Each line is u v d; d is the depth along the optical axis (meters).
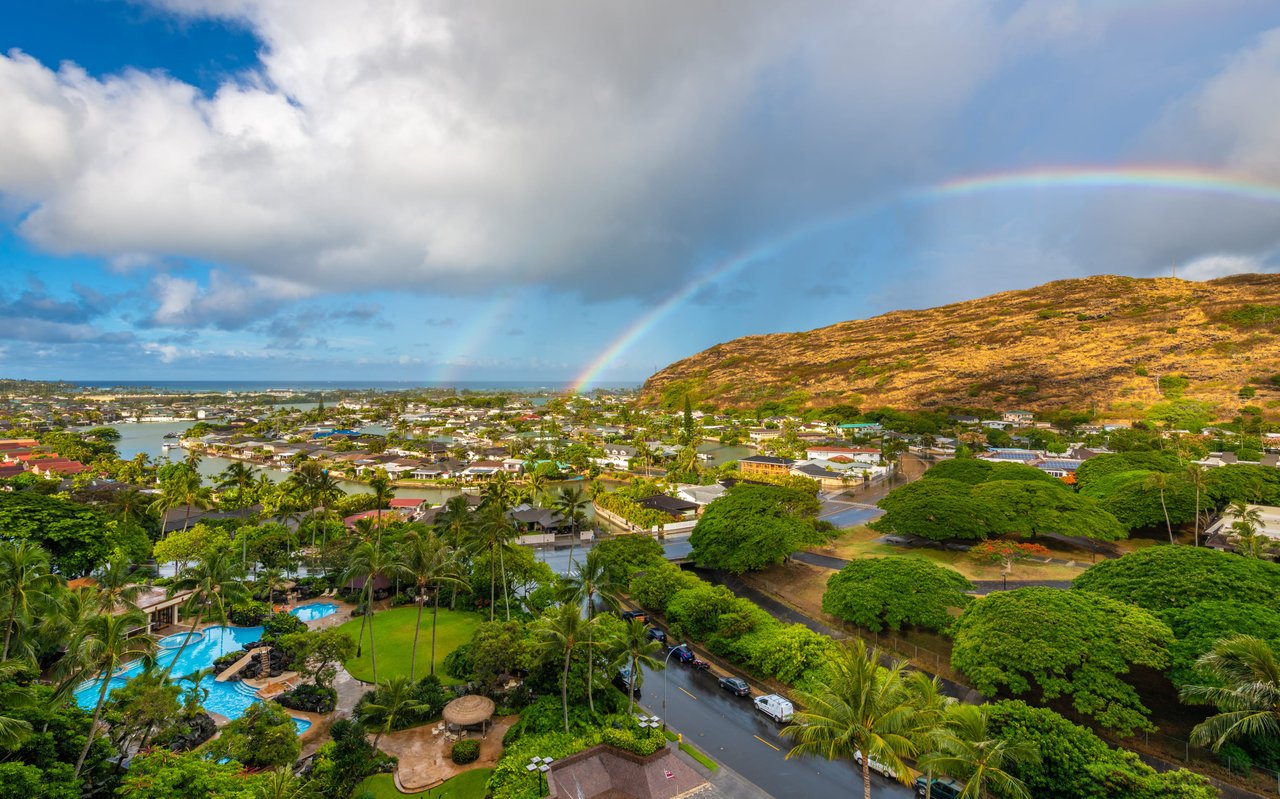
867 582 70.06
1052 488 108.25
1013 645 52.53
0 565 51.12
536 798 44.06
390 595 91.00
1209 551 62.62
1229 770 45.56
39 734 40.91
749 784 47.50
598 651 57.81
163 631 78.12
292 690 61.16
